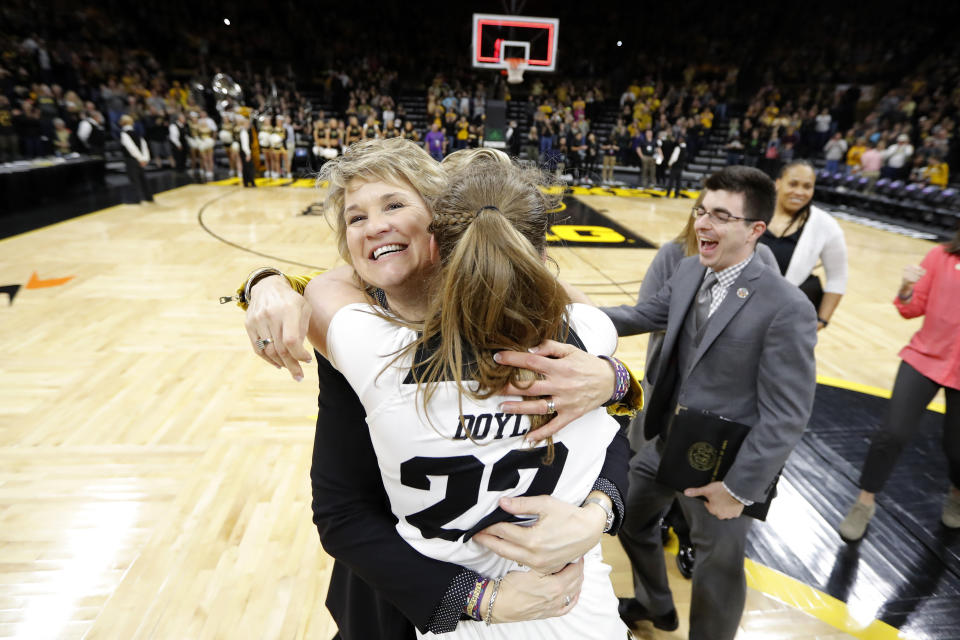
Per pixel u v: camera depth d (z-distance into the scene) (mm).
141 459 2734
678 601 2096
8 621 1883
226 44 17641
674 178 11891
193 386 3436
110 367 3621
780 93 15719
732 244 1481
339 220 896
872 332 4727
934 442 3092
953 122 11406
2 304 4570
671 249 2053
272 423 3088
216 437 2939
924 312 2240
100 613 1926
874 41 16406
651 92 16359
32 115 9602
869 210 10836
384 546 766
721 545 1536
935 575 2230
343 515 797
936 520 2518
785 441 1390
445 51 19625
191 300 4812
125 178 10961
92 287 5031
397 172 804
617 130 14500
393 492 740
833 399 3543
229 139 11930
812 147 13039
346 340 712
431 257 805
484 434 692
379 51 18844
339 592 1043
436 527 741
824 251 2463
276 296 815
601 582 862
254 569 2131
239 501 2482
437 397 675
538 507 728
